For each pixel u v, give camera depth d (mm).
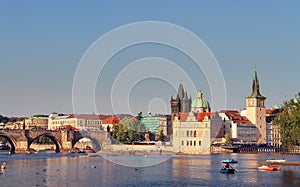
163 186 137875
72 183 143250
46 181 147375
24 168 192375
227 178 158000
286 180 152875
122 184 141625
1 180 149125
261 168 190000
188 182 147375
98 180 150375
